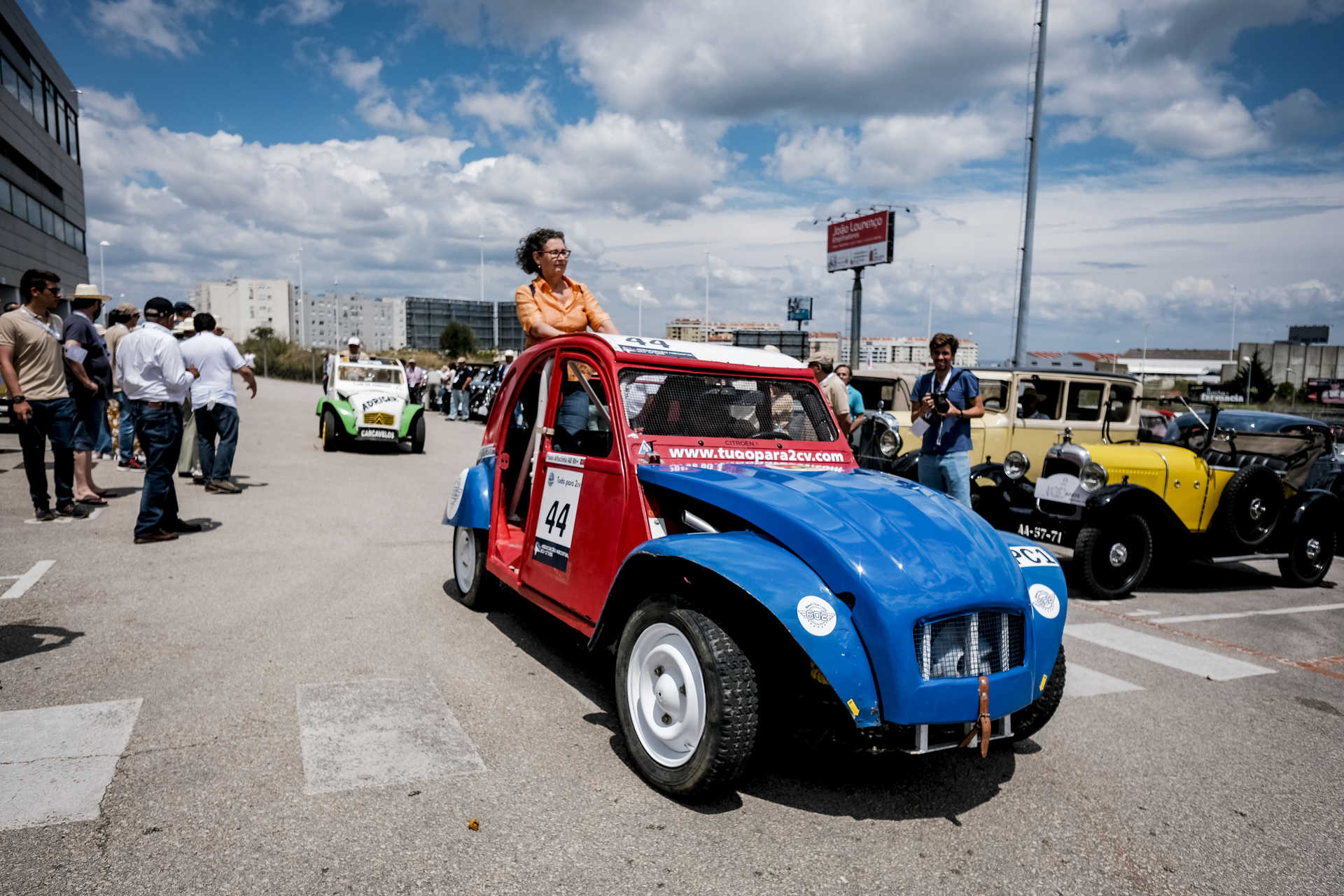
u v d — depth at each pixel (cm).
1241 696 454
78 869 237
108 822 262
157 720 338
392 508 870
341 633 460
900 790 320
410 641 452
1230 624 615
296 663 410
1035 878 265
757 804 300
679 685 297
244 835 259
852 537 291
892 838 284
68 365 770
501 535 491
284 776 298
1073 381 1009
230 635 447
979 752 359
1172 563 853
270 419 2050
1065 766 351
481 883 242
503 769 314
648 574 327
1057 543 682
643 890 243
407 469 1213
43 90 3606
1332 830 308
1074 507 685
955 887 256
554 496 412
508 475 516
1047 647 324
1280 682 482
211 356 891
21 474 981
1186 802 324
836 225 3117
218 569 584
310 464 1225
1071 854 281
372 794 289
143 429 643
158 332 644
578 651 450
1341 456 994
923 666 274
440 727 346
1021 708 298
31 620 457
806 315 4025
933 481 652
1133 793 330
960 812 305
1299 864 283
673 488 337
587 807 289
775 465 394
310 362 5794
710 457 378
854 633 274
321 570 598
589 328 537
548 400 433
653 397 385
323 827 266
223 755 311
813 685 295
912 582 279
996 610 292
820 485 340
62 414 718
